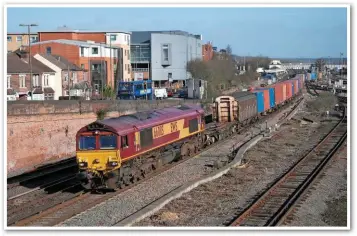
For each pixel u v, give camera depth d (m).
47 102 32.69
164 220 18.05
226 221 18.08
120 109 40.44
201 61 92.25
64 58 71.81
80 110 35.75
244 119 44.22
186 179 25.06
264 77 141.00
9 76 55.38
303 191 21.73
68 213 19.23
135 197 21.56
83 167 22.77
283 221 17.73
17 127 29.80
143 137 25.17
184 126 31.00
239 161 29.44
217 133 37.72
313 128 47.78
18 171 29.45
